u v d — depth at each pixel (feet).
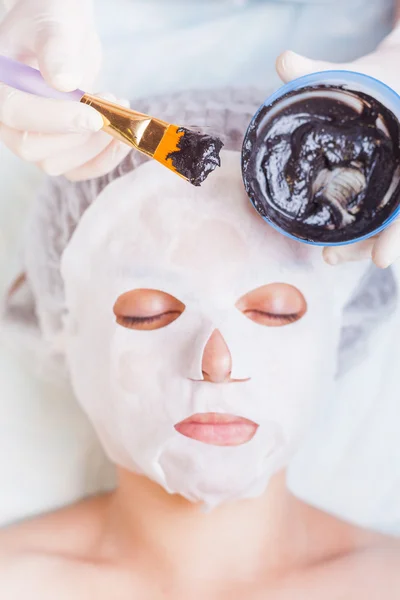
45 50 2.11
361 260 2.61
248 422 2.62
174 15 3.39
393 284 3.01
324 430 3.42
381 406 3.38
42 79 2.08
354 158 2.04
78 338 2.84
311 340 2.61
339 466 3.43
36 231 2.94
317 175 2.06
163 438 2.64
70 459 3.49
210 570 3.00
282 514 3.06
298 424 2.69
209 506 2.79
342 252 2.38
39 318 3.17
